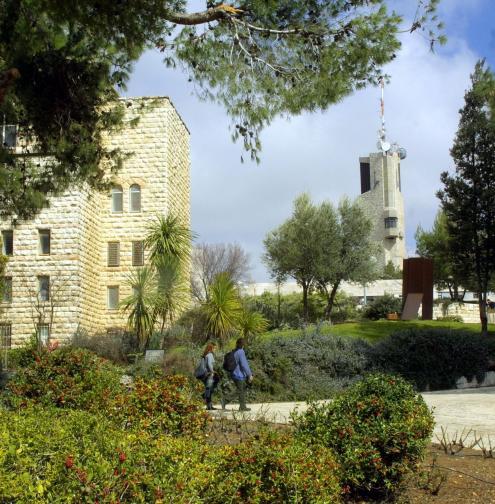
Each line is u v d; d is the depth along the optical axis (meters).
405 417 7.68
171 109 40.94
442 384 22.77
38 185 15.82
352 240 47.81
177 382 9.30
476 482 7.97
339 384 20.25
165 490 4.27
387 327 35.38
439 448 9.88
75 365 10.47
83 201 36.94
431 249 62.72
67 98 14.52
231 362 15.72
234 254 65.50
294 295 60.34
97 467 4.08
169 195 40.12
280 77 12.67
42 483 3.83
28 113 14.58
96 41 12.46
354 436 7.43
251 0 11.78
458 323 40.12
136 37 11.58
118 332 32.59
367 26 11.96
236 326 27.03
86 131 15.00
